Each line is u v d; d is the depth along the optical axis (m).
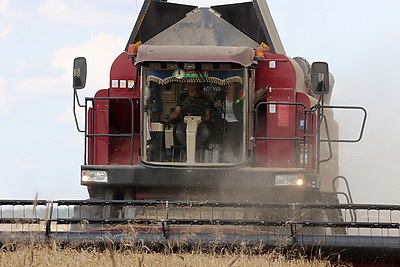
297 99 44.88
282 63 44.91
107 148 44.41
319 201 42.81
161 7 47.56
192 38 47.97
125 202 30.69
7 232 28.89
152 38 47.94
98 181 40.59
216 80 41.66
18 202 30.09
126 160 44.94
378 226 29.94
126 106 44.91
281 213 39.16
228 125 41.59
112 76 44.97
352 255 29.47
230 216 38.69
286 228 37.53
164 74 41.75
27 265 23.20
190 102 41.81
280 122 44.09
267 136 44.16
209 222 29.78
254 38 47.62
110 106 44.91
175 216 38.75
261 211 39.03
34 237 28.02
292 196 40.28
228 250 29.16
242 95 41.59
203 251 29.12
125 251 27.14
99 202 30.66
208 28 48.16
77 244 29.02
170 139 41.72
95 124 44.62
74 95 42.62
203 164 40.94
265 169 40.19
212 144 41.59
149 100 41.81
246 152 41.28
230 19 48.12
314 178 41.19
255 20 47.22
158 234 29.55
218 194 40.75
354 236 29.55
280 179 40.00
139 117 44.97
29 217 30.69
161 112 41.84
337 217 43.72
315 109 43.12
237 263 26.45
